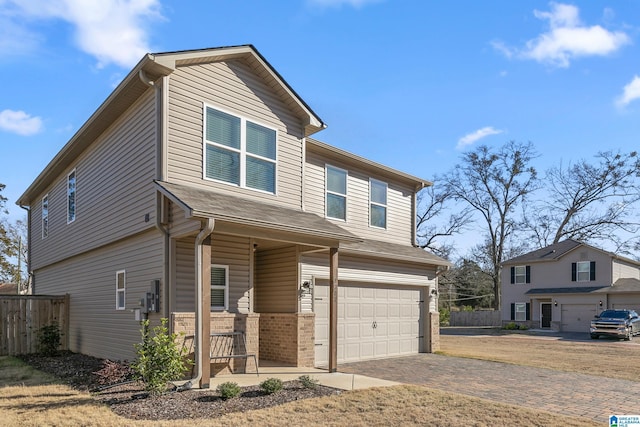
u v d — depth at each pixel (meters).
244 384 8.61
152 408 6.88
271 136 11.38
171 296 9.11
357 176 15.01
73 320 14.55
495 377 10.43
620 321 25.34
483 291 49.97
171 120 9.52
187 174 9.63
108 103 10.71
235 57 10.80
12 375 10.13
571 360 14.51
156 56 9.14
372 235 15.28
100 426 6.06
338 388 8.46
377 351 13.93
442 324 41.84
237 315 9.87
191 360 8.64
